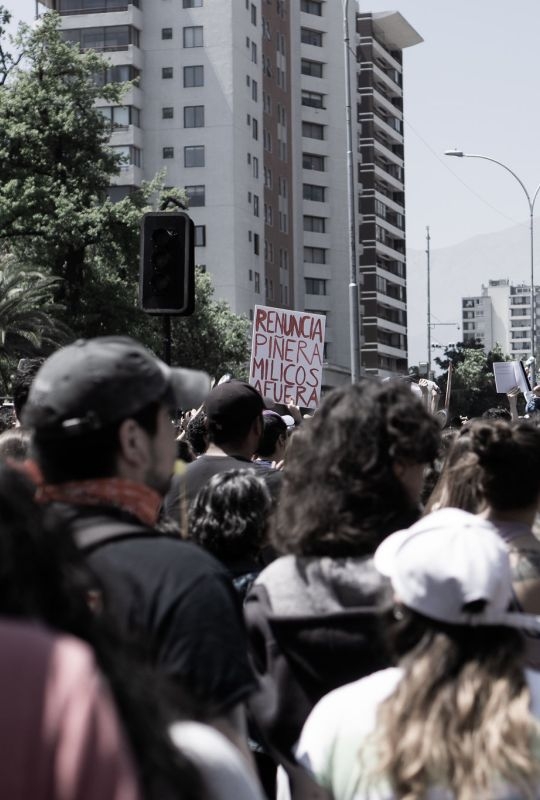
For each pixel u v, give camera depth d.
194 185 84.50
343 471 3.09
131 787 1.24
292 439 3.51
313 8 103.00
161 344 51.12
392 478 3.09
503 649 2.34
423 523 2.53
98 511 2.60
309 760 2.52
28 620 1.40
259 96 89.31
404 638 2.41
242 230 85.50
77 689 1.25
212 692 2.43
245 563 4.33
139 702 1.44
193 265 10.09
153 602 2.47
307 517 3.11
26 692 1.25
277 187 94.00
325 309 102.94
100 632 1.51
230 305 84.06
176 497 5.21
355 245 30.09
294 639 3.08
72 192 46.56
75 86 47.34
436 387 9.34
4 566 1.44
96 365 2.60
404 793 2.23
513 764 2.18
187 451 7.68
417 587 2.38
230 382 5.71
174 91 84.69
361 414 3.10
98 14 83.62
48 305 45.84
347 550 3.10
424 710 2.29
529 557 3.61
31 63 47.50
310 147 102.12
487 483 3.75
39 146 46.66
